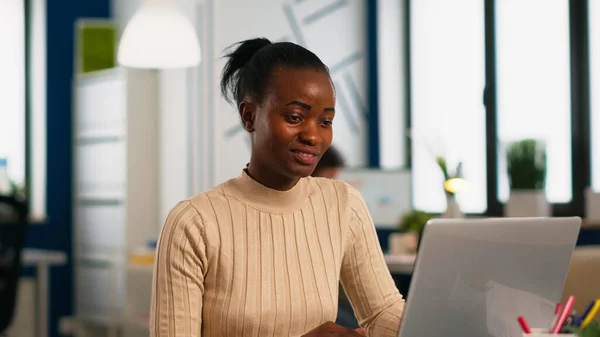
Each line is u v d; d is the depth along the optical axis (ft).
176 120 18.80
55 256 16.66
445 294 4.27
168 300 4.81
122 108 19.07
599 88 17.63
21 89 20.84
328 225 5.31
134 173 19.10
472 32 19.69
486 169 19.04
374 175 17.65
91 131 20.08
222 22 18.11
